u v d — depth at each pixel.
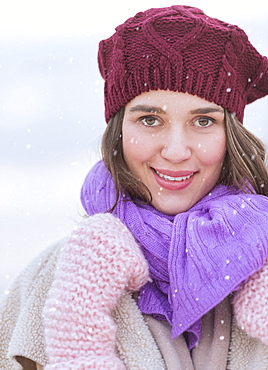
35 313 2.23
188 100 2.09
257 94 2.40
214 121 2.15
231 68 2.14
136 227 2.13
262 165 2.32
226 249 1.95
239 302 1.94
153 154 2.12
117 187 2.21
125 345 2.02
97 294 1.95
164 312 2.07
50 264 2.30
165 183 2.16
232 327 2.06
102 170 2.32
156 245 2.09
